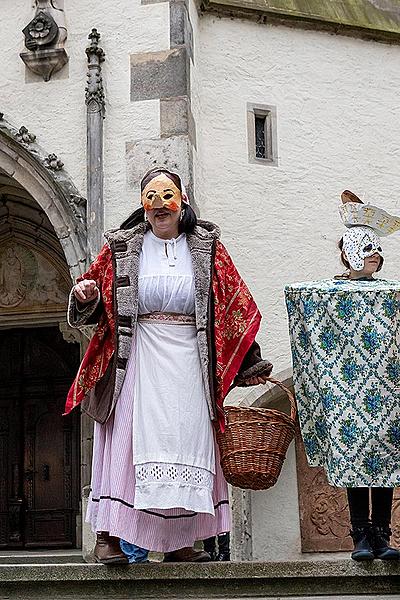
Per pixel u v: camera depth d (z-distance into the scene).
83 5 10.31
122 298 5.16
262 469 5.01
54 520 12.34
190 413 5.05
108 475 5.07
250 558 10.24
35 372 12.75
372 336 5.05
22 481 12.50
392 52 11.71
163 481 4.90
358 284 5.20
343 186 11.10
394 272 11.02
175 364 5.10
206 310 5.18
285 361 10.39
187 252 5.32
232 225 10.59
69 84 10.19
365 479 4.95
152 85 9.95
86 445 10.71
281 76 11.17
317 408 5.16
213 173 10.68
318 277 10.74
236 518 10.18
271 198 10.80
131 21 10.16
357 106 11.38
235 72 10.99
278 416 5.08
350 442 4.96
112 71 10.08
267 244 10.66
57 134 10.09
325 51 11.41
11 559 10.92
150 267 5.25
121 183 9.80
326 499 10.60
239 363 5.19
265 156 10.95
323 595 4.92
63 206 9.70
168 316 5.20
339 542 10.51
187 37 10.14
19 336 12.88
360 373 5.03
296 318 5.25
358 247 5.39
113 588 4.99
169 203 5.20
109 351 5.23
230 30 11.08
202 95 10.83
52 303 11.72
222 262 5.30
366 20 11.55
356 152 11.25
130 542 4.94
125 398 5.11
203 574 4.90
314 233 10.85
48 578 5.00
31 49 10.15
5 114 10.25
